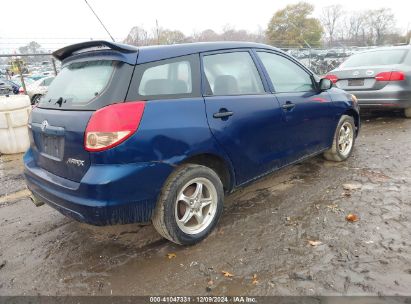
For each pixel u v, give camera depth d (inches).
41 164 126.8
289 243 122.0
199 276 107.3
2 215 158.7
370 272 104.4
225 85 131.4
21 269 116.3
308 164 201.8
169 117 110.5
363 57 317.1
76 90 117.0
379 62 301.1
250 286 101.7
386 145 234.5
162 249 122.5
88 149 102.0
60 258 121.4
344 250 116.0
